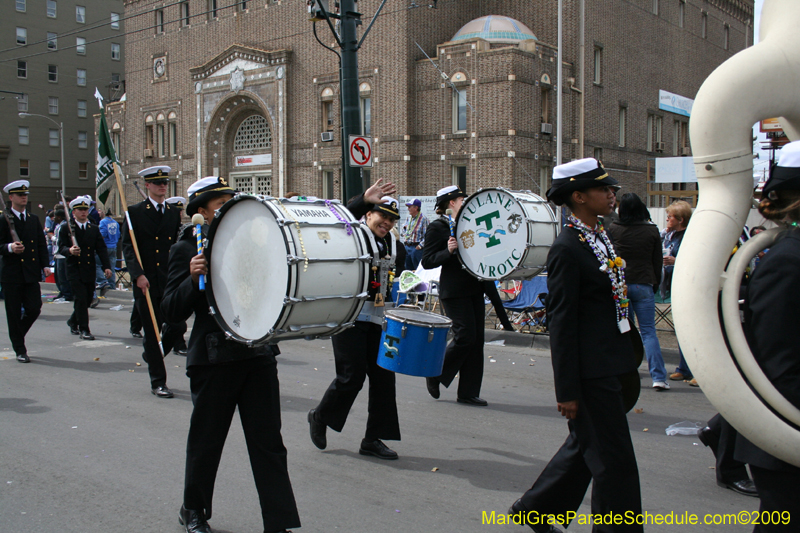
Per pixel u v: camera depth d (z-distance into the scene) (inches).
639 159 1323.8
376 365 218.4
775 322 99.8
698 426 252.8
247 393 155.3
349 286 151.3
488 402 292.0
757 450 105.7
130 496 186.4
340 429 221.0
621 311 139.6
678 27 1435.8
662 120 1398.9
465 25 1095.6
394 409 219.5
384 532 165.6
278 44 1248.2
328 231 150.6
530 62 1010.1
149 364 300.7
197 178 1396.4
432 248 287.7
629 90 1283.2
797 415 99.3
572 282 136.5
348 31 481.4
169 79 1441.9
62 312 593.0
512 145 986.1
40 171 2365.9
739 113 116.0
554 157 1067.9
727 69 117.6
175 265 160.1
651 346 311.4
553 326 137.4
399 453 223.9
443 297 286.5
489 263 281.0
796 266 98.5
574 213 146.6
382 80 1080.2
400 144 1067.3
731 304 110.0
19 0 2305.6
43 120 2367.1
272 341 145.0
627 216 311.3
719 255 113.6
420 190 1074.7
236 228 151.4
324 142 1187.9
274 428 154.1
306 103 1211.9
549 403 290.7
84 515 174.2
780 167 106.9
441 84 1042.1
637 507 133.7
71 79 2423.7
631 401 145.9
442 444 233.6
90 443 232.2
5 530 165.6
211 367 153.3
